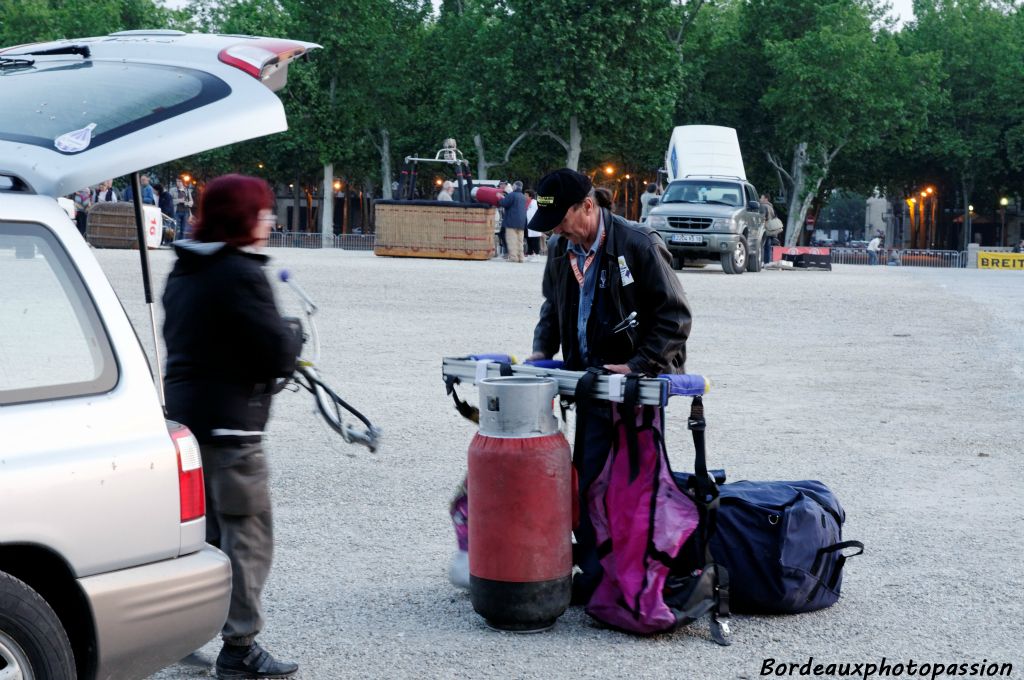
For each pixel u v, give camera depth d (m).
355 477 7.43
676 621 4.71
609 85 59.47
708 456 8.26
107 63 4.03
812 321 17.27
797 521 5.00
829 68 63.62
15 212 3.27
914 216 86.31
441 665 4.43
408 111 71.69
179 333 4.09
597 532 4.82
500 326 15.44
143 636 3.32
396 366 11.94
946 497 7.18
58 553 3.13
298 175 78.31
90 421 3.26
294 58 4.19
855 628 4.92
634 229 4.98
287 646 4.61
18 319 3.22
